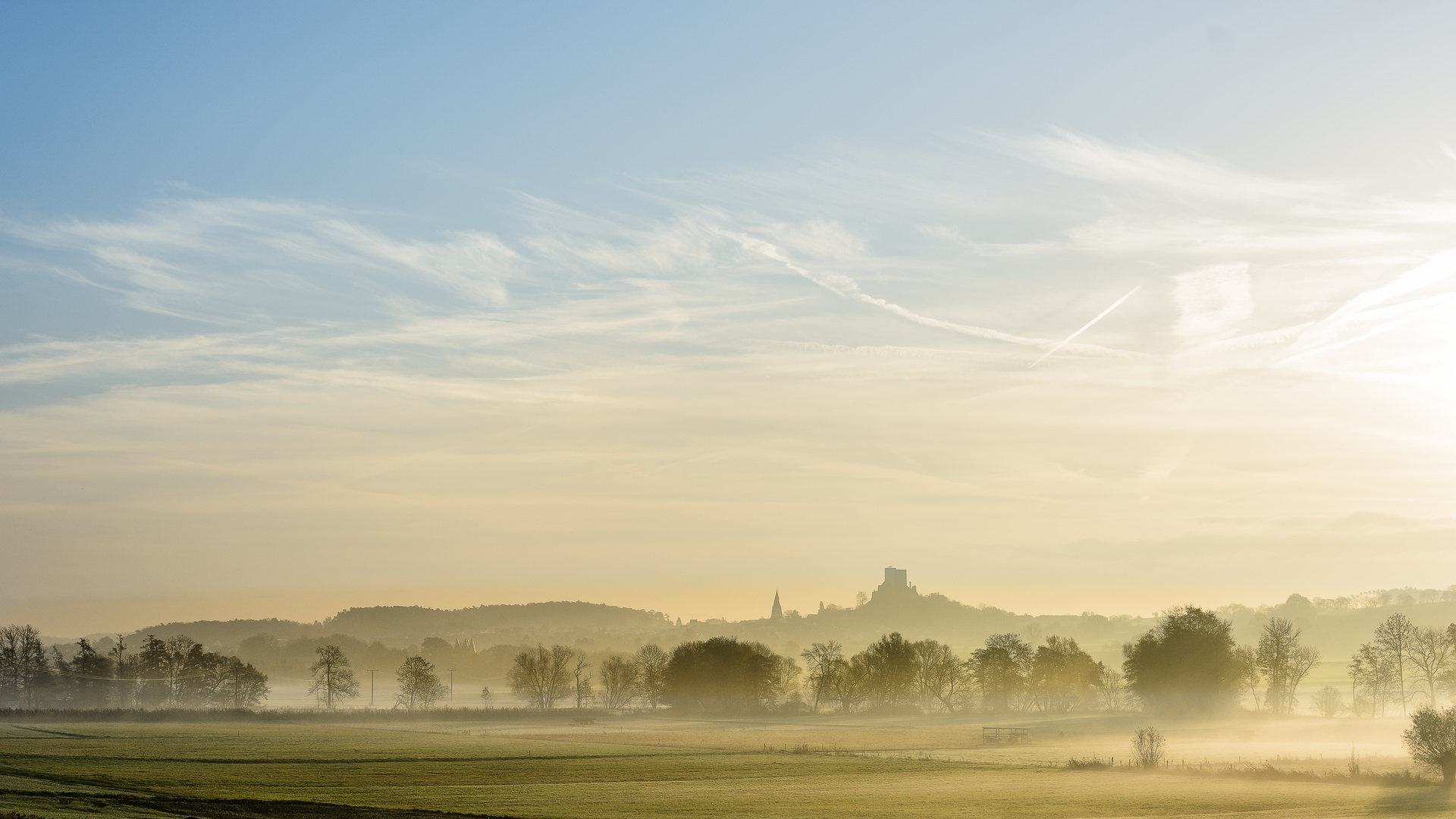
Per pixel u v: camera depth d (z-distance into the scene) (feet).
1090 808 236.63
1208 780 285.64
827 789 275.59
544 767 331.57
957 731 500.74
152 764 325.42
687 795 261.85
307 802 240.32
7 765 311.27
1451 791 256.32
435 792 265.34
